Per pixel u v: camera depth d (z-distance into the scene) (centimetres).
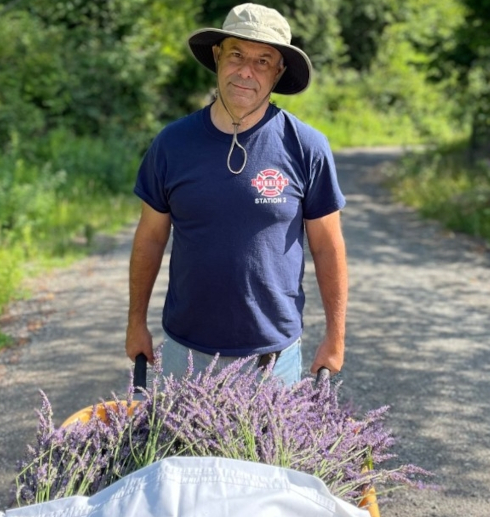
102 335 659
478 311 737
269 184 286
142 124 1931
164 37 2078
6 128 1496
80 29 1883
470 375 574
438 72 1962
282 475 215
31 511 216
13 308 737
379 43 4022
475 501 403
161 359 304
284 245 293
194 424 258
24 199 1059
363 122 3528
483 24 1794
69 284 821
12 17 1709
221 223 287
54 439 253
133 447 255
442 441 469
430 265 933
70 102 1766
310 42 3606
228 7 3048
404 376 570
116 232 1116
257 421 253
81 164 1450
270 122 290
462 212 1251
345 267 308
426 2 3741
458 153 2102
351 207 1452
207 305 295
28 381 560
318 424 264
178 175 291
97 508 213
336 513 213
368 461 270
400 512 391
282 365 301
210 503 208
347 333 663
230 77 286
